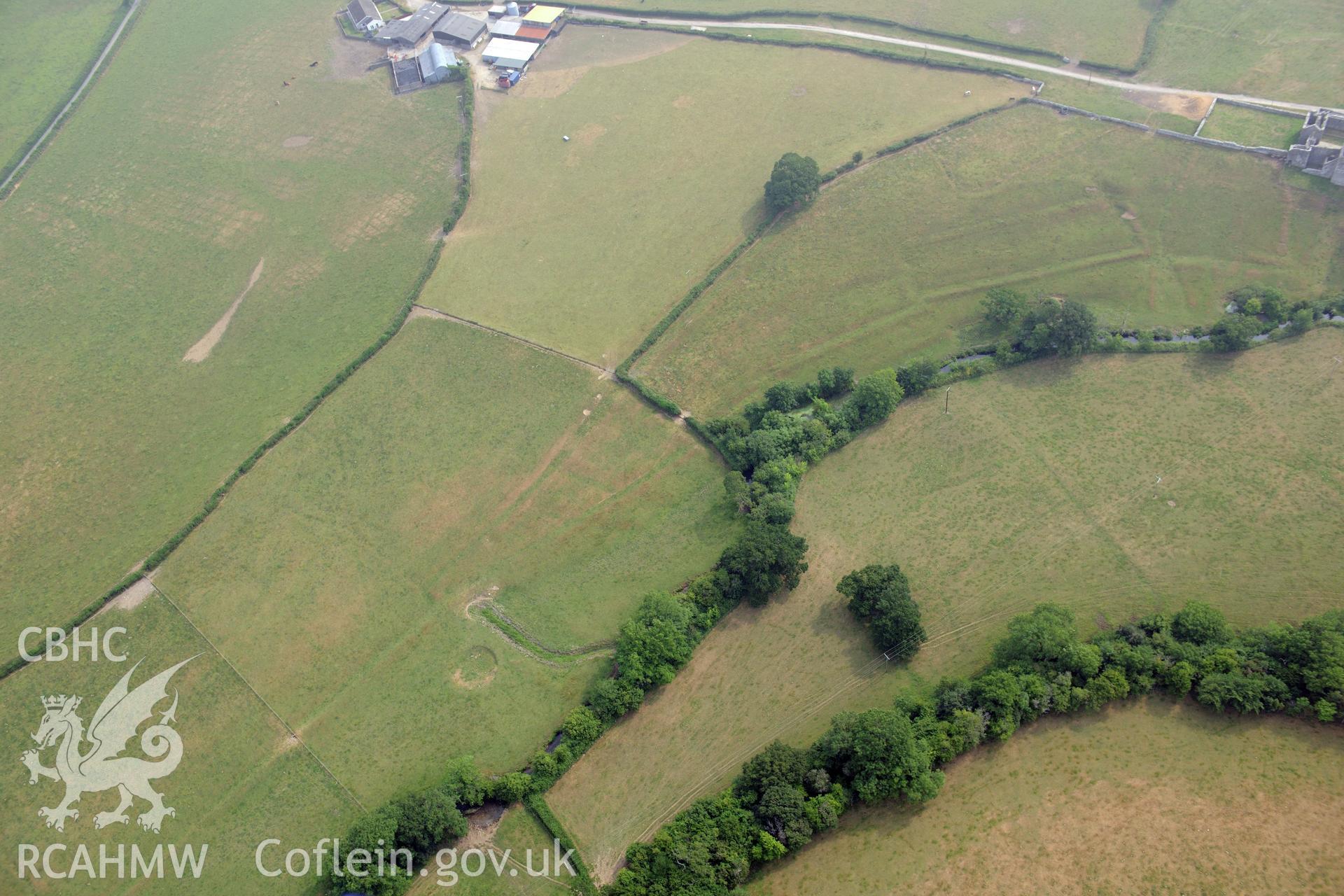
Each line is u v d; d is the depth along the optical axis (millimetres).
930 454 163000
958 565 148750
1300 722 126125
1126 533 149750
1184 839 117438
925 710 128125
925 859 118875
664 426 172375
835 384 170625
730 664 140875
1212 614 132875
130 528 165750
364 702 141875
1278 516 148625
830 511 157125
